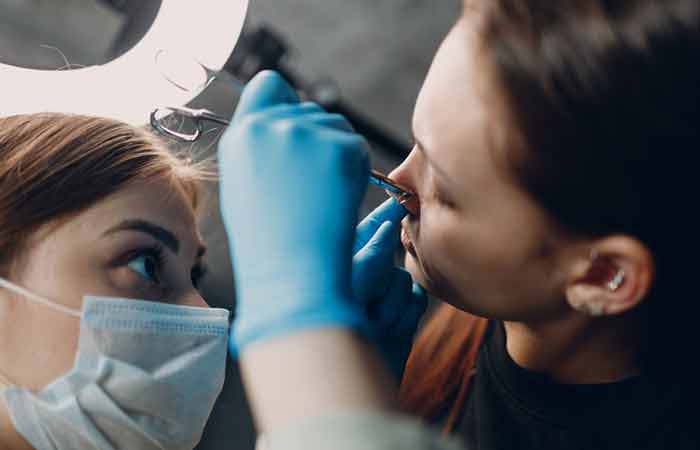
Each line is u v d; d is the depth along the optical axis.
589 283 0.70
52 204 0.89
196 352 0.98
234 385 1.76
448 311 1.15
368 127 1.92
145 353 0.94
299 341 0.53
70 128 0.93
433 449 0.47
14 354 0.90
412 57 2.79
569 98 0.59
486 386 1.01
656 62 0.58
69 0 1.00
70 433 0.91
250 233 0.59
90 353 0.90
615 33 0.59
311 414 0.49
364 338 0.54
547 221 0.66
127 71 0.86
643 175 0.62
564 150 0.61
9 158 0.90
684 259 0.70
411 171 0.77
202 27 0.83
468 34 0.66
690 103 0.59
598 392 0.87
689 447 0.86
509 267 0.72
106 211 0.91
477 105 0.64
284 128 0.62
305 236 0.58
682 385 0.85
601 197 0.63
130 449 0.95
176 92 0.88
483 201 0.67
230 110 1.56
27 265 0.89
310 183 0.60
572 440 0.91
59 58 0.95
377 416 0.48
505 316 0.80
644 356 0.83
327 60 2.78
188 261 1.00
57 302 0.89
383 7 2.84
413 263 0.86
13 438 0.90
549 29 0.61
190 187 1.04
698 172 0.62
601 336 0.81
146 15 0.85
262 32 1.66
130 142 0.95
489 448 1.00
